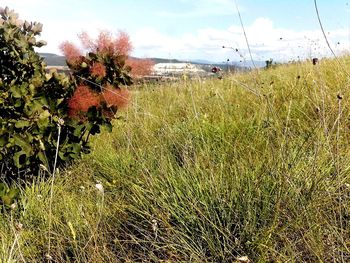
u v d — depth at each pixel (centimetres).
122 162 421
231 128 445
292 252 246
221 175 316
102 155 456
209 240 276
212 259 264
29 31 422
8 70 417
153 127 539
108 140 528
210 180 308
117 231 317
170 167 345
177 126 491
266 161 329
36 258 306
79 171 432
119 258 287
